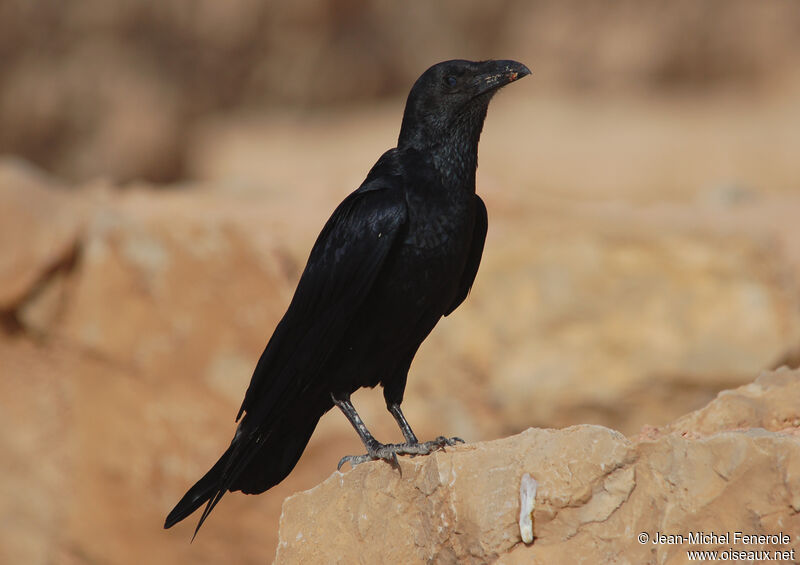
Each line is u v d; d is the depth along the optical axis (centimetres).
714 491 517
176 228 1359
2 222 1400
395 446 673
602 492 540
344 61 5162
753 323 1294
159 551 1356
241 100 4991
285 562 630
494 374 1323
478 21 5322
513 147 3938
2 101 3956
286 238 1379
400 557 594
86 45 4169
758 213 1509
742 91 4866
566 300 1327
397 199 684
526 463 559
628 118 4378
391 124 4669
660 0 5162
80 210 1423
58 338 1398
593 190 3431
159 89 4262
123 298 1366
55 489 1405
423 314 706
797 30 5000
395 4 5312
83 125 3997
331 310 691
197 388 1339
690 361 1289
